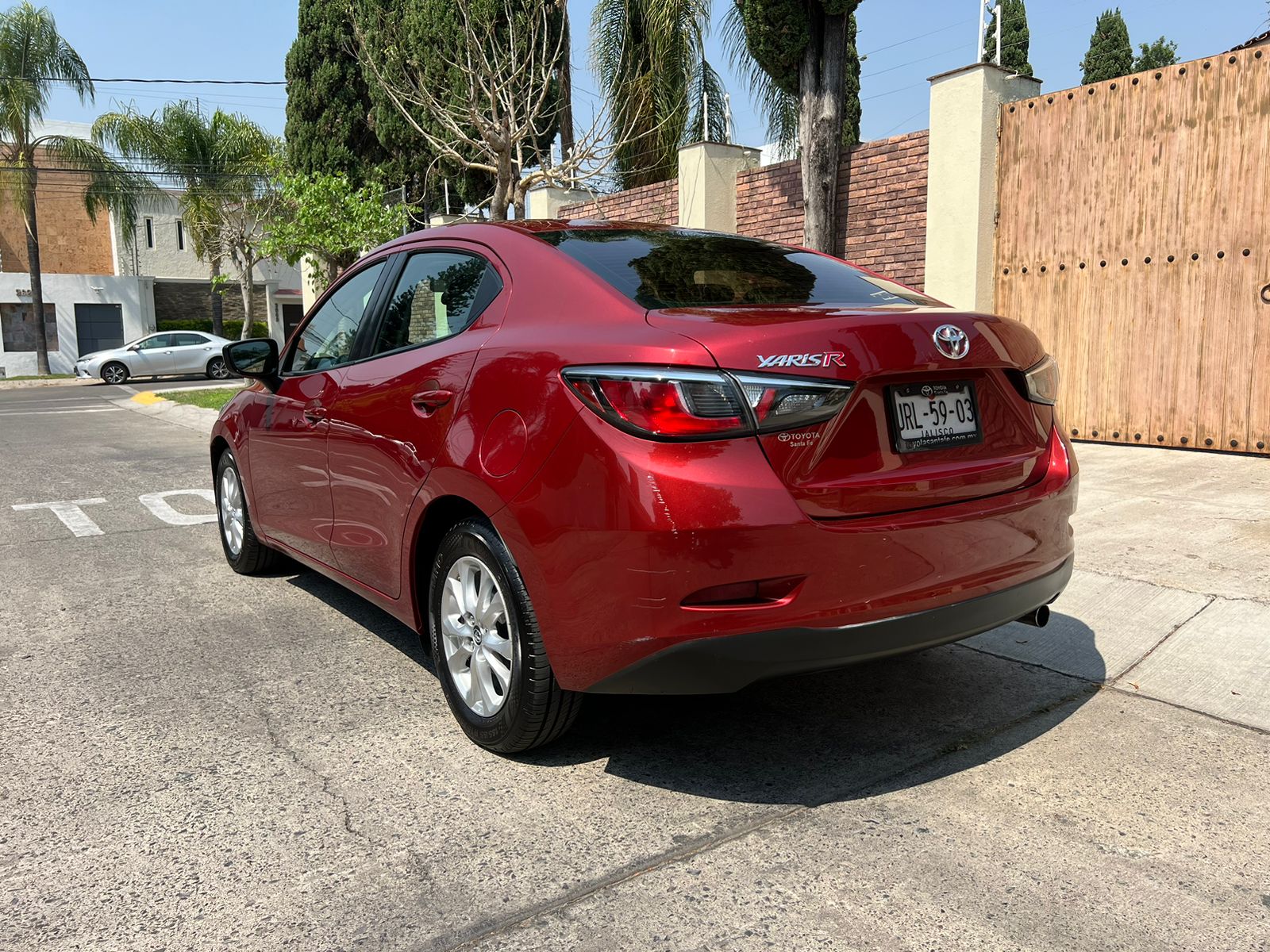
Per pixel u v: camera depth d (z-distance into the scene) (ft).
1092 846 7.88
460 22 42.45
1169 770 9.18
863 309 8.85
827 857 7.77
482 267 10.41
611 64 44.88
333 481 11.86
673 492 7.52
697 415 7.55
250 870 7.63
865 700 10.96
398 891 7.35
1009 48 77.77
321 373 12.51
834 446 7.96
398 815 8.49
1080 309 24.85
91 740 10.03
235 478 16.17
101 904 7.20
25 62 91.09
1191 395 23.12
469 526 9.34
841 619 7.91
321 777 9.20
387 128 54.75
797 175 31.65
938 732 10.09
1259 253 21.59
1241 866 7.59
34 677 11.85
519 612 8.79
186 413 47.42
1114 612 13.15
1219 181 22.02
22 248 114.83
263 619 14.15
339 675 11.87
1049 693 11.02
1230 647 11.80
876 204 28.89
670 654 7.77
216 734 10.18
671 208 36.86
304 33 61.11
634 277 9.25
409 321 11.24
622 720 10.50
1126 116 23.40
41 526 20.88
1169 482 20.20
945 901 7.14
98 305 114.32
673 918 6.99
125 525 20.94
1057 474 9.67
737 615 7.66
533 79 39.68
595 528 7.88
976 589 8.67
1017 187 25.67
